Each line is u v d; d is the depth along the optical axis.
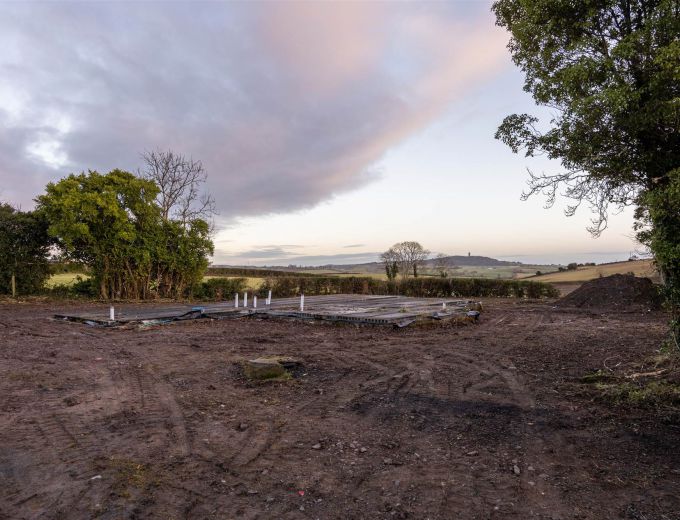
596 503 3.10
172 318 12.88
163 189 25.16
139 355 8.29
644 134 4.98
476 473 3.57
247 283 25.09
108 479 3.41
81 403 5.41
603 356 8.04
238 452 3.97
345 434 4.45
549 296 24.95
